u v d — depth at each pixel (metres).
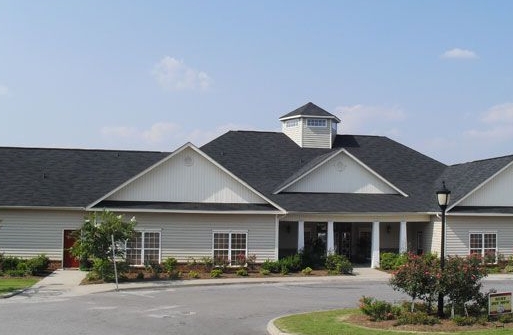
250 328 18.27
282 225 40.75
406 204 39.72
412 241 42.19
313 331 16.92
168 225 35.47
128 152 40.41
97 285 29.03
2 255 33.91
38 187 35.81
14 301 23.78
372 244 38.28
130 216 35.00
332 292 27.80
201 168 36.34
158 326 18.44
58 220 35.25
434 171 45.16
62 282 29.91
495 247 39.38
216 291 27.97
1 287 27.64
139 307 22.41
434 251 39.12
